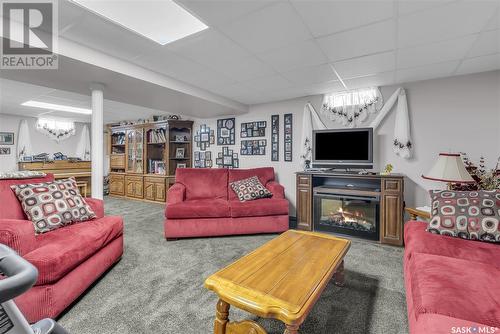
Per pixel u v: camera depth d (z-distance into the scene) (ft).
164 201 17.69
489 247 5.38
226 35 6.88
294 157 13.73
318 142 12.03
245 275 4.43
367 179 11.26
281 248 5.83
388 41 7.20
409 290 4.54
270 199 11.41
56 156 20.21
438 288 3.69
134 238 10.23
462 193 6.64
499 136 9.18
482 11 5.72
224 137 16.61
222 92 12.53
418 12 5.80
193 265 7.65
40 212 6.41
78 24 6.34
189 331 4.73
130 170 20.08
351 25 6.37
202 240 10.07
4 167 18.81
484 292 3.56
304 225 11.60
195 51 7.88
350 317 5.16
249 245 9.52
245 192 11.69
